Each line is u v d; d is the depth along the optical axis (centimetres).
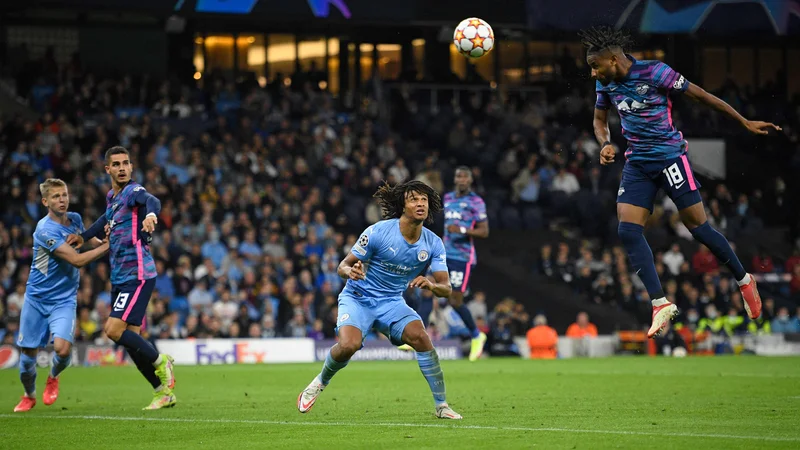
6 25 5297
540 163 5347
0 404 1994
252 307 3956
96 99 4934
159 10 4281
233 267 4131
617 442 1251
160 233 4141
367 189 4750
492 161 5328
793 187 5719
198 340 3719
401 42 6031
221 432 1430
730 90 5791
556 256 4884
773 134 5847
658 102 1492
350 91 5656
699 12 4538
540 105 5728
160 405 1819
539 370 2864
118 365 3566
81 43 5462
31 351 1844
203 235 4184
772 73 6078
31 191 4159
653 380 2408
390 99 5619
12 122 4509
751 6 4581
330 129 5062
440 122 5438
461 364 3247
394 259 1490
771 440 1261
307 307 4009
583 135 5509
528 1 4538
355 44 5988
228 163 4684
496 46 6047
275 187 4688
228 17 4394
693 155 5734
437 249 1509
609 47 1491
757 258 4906
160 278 3931
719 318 4350
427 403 1839
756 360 3447
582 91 5650
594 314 4450
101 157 4412
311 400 1545
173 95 5106
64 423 1595
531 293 4612
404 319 1520
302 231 4397
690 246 5025
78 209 4216
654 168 1509
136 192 1794
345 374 2778
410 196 1463
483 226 2914
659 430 1384
